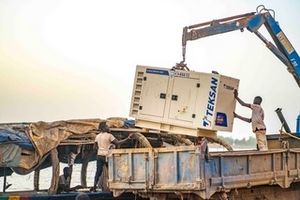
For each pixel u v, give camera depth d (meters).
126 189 9.88
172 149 9.20
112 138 13.30
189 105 11.43
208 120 11.19
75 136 14.09
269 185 11.84
